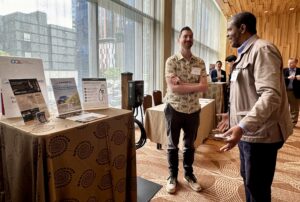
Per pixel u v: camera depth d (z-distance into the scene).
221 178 2.36
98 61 3.00
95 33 2.94
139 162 2.76
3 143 1.16
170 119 2.03
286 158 2.98
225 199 1.97
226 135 1.12
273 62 1.12
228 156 2.96
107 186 1.29
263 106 1.06
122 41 3.46
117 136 1.32
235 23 1.31
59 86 1.33
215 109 3.86
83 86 1.47
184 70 1.97
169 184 2.10
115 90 3.33
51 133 0.96
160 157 2.92
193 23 6.27
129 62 3.66
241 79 1.29
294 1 7.17
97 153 1.19
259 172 1.27
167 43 4.68
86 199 1.15
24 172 1.04
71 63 2.62
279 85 1.09
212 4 8.34
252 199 1.34
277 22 8.93
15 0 1.99
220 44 9.76
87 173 1.14
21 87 1.14
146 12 4.12
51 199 0.97
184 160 2.17
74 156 1.06
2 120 1.18
